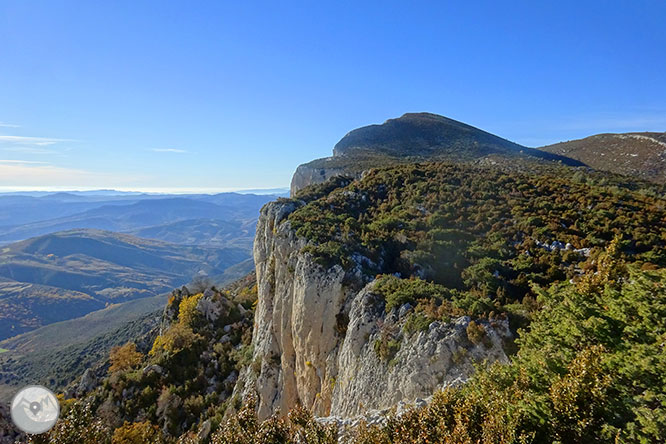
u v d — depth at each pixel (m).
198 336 49.94
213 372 44.81
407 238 34.62
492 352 16.38
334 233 35.25
